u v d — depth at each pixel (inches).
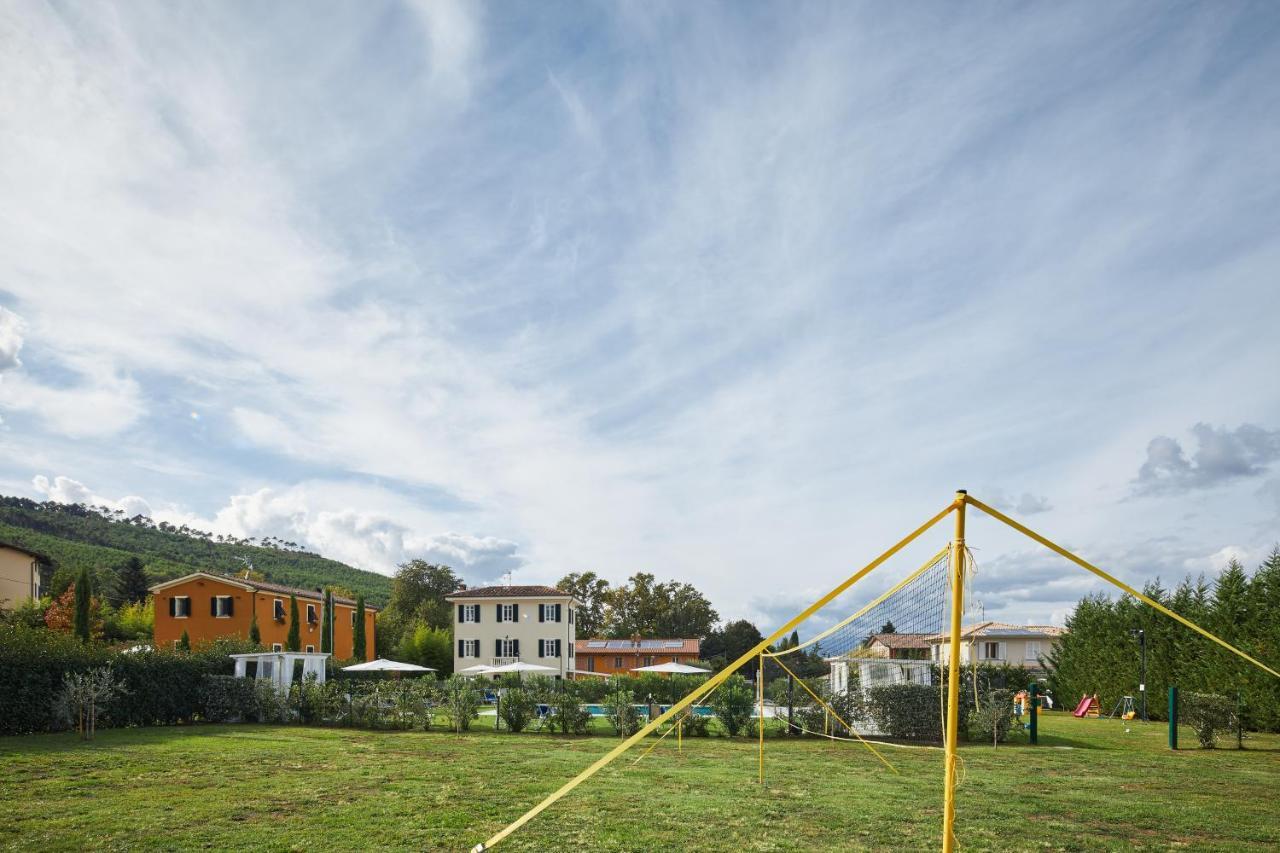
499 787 514.9
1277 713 960.9
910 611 341.4
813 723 894.4
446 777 557.3
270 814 426.9
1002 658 1998.0
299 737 842.2
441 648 2367.1
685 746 786.8
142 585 3011.8
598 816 424.2
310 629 2121.1
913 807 458.9
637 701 1133.1
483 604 2203.5
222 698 1026.7
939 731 854.5
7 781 527.8
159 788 506.0
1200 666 1103.6
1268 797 509.4
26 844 362.3
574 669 2308.1
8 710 801.6
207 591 1920.5
